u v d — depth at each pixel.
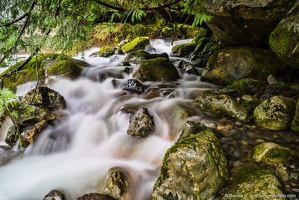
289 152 3.29
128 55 9.34
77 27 3.71
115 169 3.76
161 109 5.13
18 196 3.55
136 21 5.86
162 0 3.94
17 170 4.10
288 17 4.34
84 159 4.33
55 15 3.05
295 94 5.02
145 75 6.77
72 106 5.83
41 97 5.16
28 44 3.15
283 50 4.35
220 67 6.25
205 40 9.63
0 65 3.32
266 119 4.17
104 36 13.72
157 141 4.34
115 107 5.52
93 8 3.92
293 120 3.93
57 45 3.69
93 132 4.96
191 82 6.73
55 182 3.72
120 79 6.89
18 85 6.56
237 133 4.05
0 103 2.32
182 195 2.73
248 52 6.05
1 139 4.72
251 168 3.18
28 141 4.40
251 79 5.46
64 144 4.75
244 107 4.64
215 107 4.69
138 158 4.08
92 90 6.38
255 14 4.99
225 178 2.95
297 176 3.00
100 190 3.37
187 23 6.68
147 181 3.50
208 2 5.36
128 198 3.25
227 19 5.58
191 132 3.98
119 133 4.82
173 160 2.88
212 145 3.13
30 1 3.01
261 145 3.42
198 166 2.76
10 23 2.77
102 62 9.09
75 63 7.27
